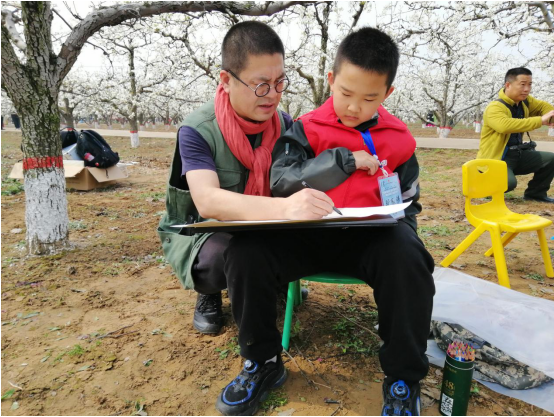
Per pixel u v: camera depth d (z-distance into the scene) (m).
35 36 3.30
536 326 2.02
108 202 5.88
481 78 18.20
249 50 1.72
